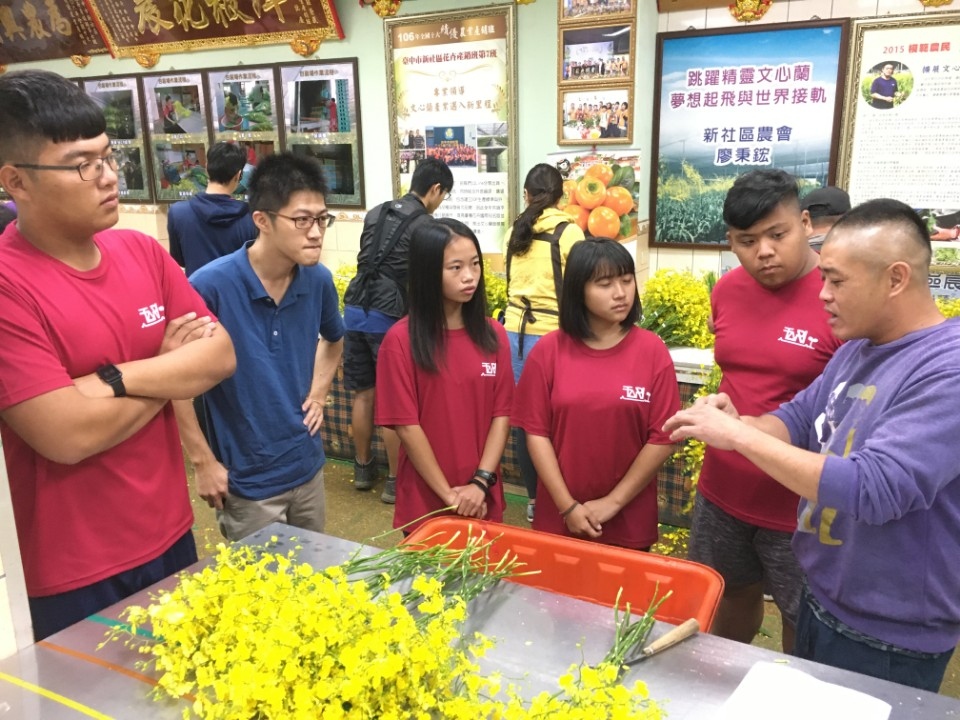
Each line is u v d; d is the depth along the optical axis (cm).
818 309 167
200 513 309
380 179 418
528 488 284
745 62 327
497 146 376
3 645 106
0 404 119
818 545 130
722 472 182
